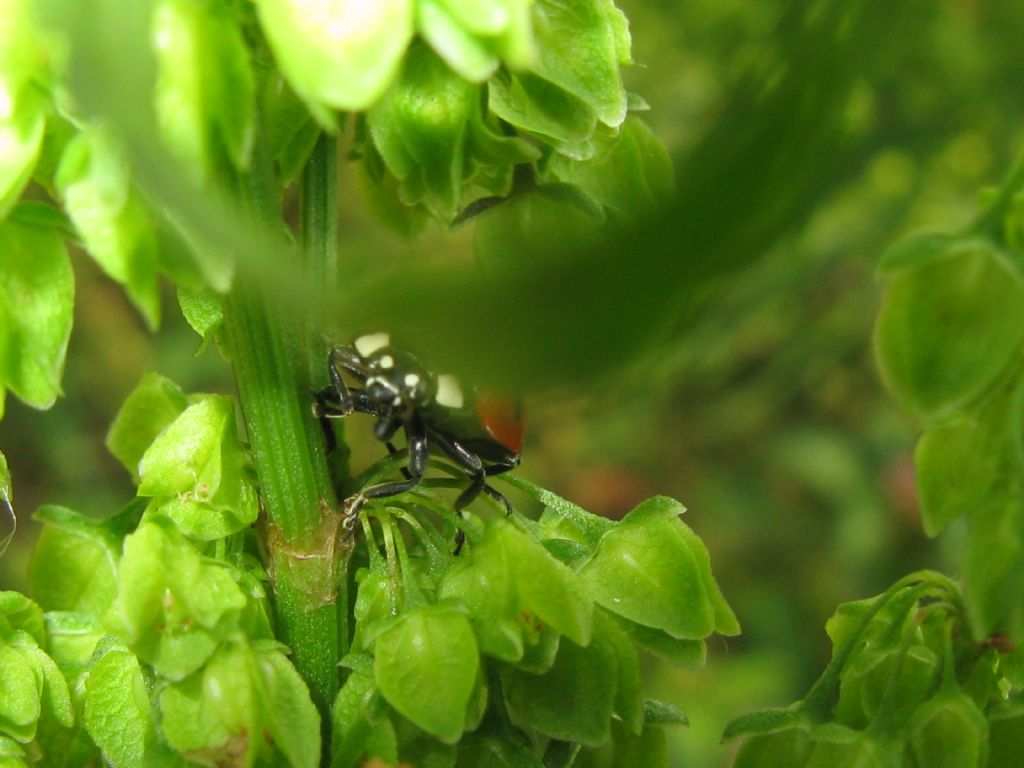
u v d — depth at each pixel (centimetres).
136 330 14
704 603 5
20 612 5
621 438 14
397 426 5
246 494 5
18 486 13
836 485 14
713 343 5
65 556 5
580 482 14
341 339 5
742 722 5
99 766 5
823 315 12
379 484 5
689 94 11
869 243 9
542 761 5
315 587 5
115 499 14
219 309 5
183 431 5
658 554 5
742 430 14
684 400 13
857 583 14
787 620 14
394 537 5
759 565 14
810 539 14
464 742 5
